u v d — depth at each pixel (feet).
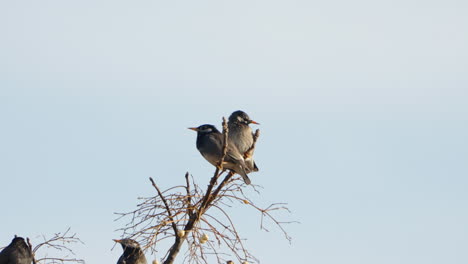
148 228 35.40
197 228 36.24
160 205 35.96
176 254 35.83
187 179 37.22
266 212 36.83
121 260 44.93
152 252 35.09
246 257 36.19
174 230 36.14
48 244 37.19
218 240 36.27
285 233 36.65
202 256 35.83
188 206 36.52
